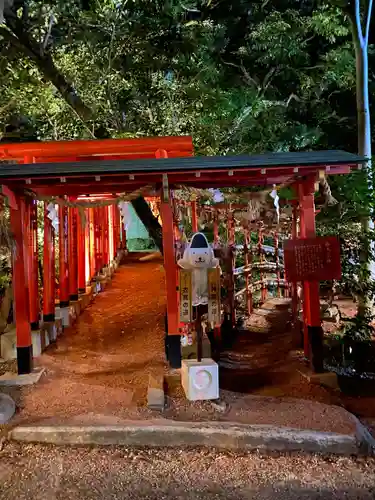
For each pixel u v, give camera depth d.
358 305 9.57
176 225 7.84
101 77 11.31
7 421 5.71
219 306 6.54
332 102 17.59
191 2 13.17
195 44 12.71
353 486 4.57
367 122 11.38
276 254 12.47
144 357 8.09
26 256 7.23
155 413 5.84
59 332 9.49
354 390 7.46
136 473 4.75
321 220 9.55
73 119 11.81
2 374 7.15
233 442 5.20
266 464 4.91
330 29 14.09
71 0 11.06
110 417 5.68
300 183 7.38
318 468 4.86
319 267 7.08
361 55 11.28
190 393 6.17
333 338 9.23
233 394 6.62
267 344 9.54
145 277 15.04
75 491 4.47
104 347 8.87
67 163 7.01
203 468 4.83
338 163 6.59
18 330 7.07
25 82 11.34
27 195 7.14
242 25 17.03
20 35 10.77
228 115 13.19
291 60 16.11
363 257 9.10
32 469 4.80
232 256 10.20
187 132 12.12
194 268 6.50
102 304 12.09
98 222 14.16
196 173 6.62
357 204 9.08
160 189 7.12
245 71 16.09
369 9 11.52
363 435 5.33
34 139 13.48
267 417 5.75
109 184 6.91
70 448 5.16
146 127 11.91
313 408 6.00
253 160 6.77
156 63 12.06
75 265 11.21
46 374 7.23
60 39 11.70
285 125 15.40
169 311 7.12
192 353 7.43
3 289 9.07
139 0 11.98
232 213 10.36
